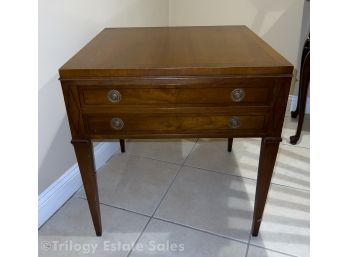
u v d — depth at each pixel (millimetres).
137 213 1226
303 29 1823
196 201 1286
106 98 823
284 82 798
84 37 1227
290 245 1075
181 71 791
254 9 1859
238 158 1581
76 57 890
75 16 1156
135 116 854
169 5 1980
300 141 1726
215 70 788
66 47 1136
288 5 1797
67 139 1245
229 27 1264
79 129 870
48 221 1188
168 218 1199
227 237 1111
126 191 1348
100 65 813
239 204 1268
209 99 828
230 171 1478
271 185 1374
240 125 866
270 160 916
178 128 874
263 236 1114
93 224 1130
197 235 1120
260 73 790
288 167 1502
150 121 863
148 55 898
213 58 858
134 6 1569
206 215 1212
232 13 1906
